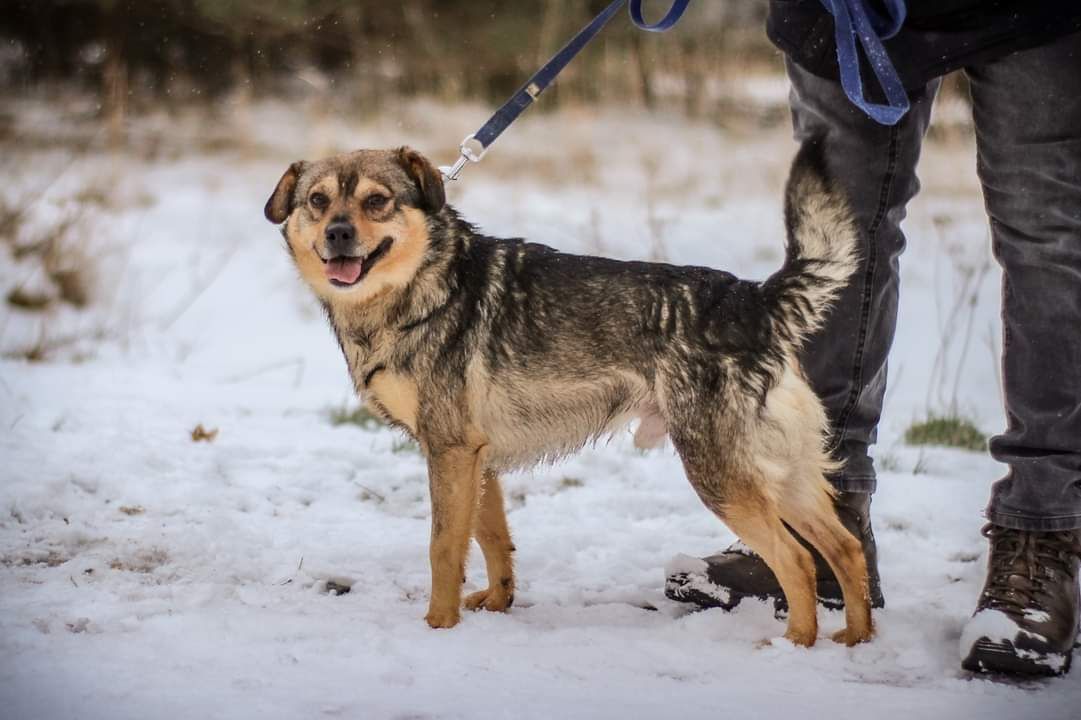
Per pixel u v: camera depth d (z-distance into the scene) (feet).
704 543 19.11
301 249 16.85
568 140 61.21
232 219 48.83
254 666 12.98
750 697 12.55
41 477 20.07
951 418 27.50
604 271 16.11
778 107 71.92
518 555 18.35
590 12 71.87
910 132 15.44
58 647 13.34
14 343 32.86
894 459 24.08
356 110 67.36
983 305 38.09
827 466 15.17
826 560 15.19
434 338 15.84
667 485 22.45
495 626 15.08
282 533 18.71
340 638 14.15
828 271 15.03
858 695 12.73
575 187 53.21
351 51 72.90
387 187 16.06
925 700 12.55
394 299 15.98
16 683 12.20
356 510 20.44
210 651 13.43
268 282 41.73
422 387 15.85
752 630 15.08
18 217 40.06
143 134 62.44
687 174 56.29
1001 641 13.55
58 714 11.43
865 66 15.15
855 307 15.60
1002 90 14.26
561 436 16.26
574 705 12.05
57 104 66.95
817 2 15.29
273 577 16.79
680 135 64.90
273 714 11.55
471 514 15.57
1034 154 14.14
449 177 17.26
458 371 15.81
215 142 62.03
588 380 15.90
